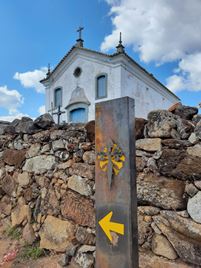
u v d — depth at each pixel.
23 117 3.93
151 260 2.03
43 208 3.15
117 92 11.06
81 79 12.75
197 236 1.81
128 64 11.43
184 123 2.11
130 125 1.46
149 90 13.23
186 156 1.99
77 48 12.88
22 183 3.61
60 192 2.97
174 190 2.00
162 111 2.21
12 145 4.01
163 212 2.03
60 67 13.98
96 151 1.60
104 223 1.51
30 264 2.71
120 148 1.47
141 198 2.17
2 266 2.75
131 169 1.42
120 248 1.42
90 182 2.66
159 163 2.12
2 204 4.02
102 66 11.84
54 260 2.68
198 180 1.88
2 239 3.42
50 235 2.91
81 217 2.65
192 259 1.84
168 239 1.98
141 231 2.13
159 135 2.17
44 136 3.34
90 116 12.09
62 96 13.77
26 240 3.19
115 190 1.47
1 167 4.18
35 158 3.43
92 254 2.45
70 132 3.01
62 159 3.04
